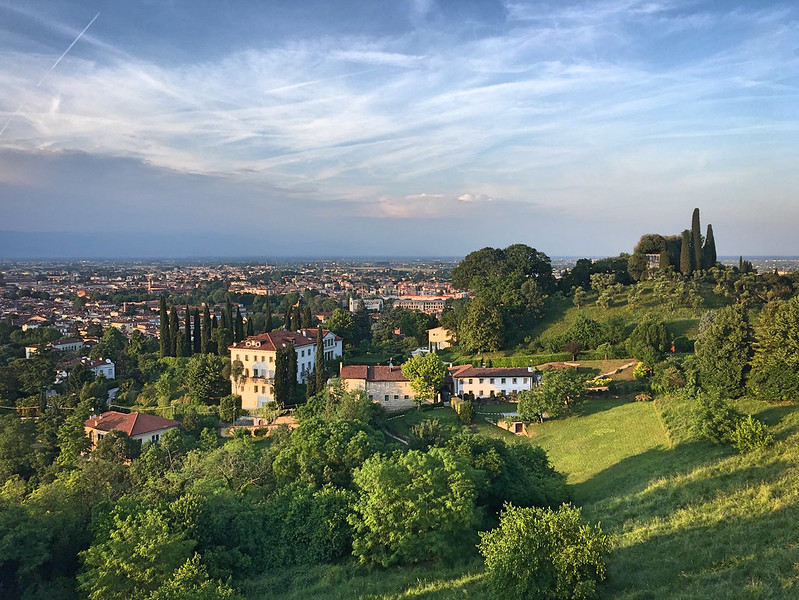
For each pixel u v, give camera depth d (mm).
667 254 149125
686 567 34844
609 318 119250
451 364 122812
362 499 48156
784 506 40250
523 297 137500
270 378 111188
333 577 43500
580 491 60500
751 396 69750
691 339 110188
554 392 87062
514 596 32156
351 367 109938
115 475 66812
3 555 39906
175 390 119000
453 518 44188
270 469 63688
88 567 43250
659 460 61781
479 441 57281
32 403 111188
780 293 128750
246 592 42562
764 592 28953
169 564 38719
